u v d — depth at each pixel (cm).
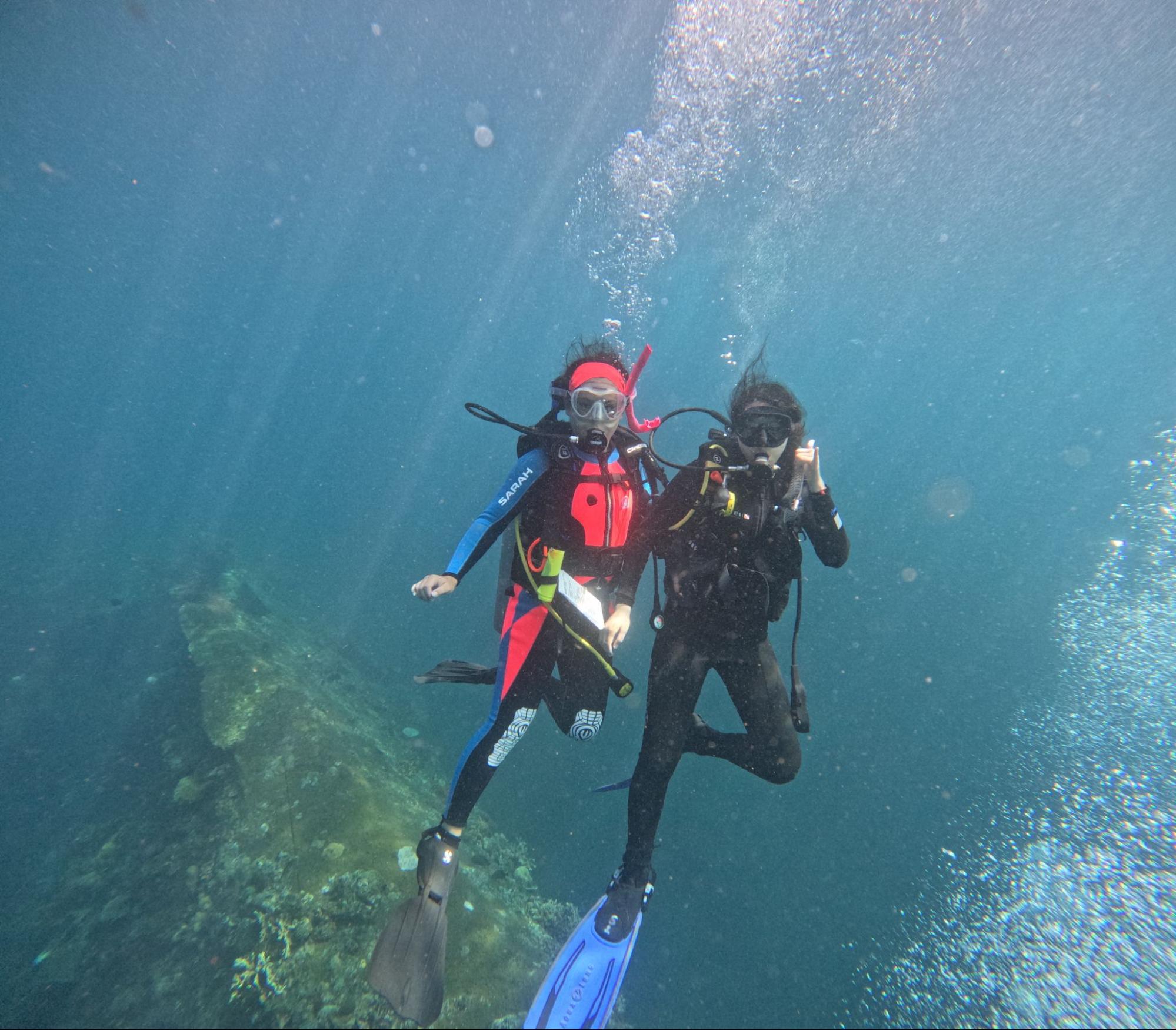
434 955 202
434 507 2325
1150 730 603
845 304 3894
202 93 2761
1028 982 309
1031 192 1994
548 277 5047
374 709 697
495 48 2094
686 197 1906
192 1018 287
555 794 701
